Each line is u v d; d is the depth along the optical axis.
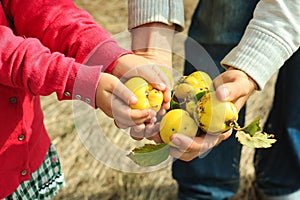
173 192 1.77
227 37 1.41
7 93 1.02
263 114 2.08
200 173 1.50
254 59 1.07
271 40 1.07
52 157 1.19
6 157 1.05
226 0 1.39
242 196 1.76
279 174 1.62
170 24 1.11
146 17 1.10
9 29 0.95
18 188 1.09
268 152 1.63
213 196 1.51
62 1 1.04
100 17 2.55
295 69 1.52
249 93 1.07
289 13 1.07
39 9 1.02
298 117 1.56
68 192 1.70
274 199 1.64
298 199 1.62
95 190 1.73
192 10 2.62
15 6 1.03
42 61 0.92
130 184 1.76
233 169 1.52
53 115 1.94
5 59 0.92
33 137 1.10
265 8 1.09
